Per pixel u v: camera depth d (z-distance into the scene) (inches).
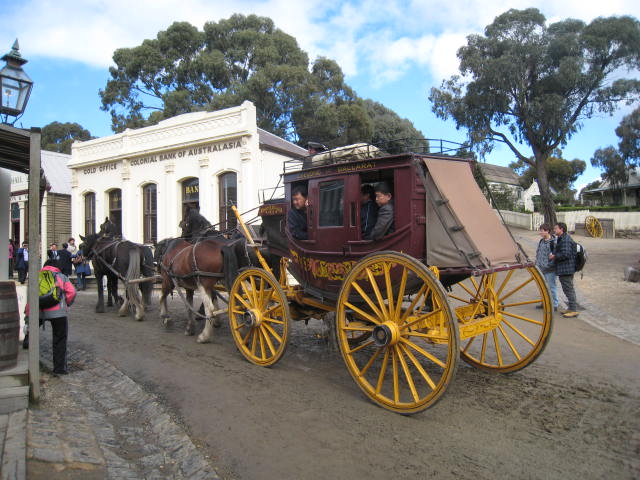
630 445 150.4
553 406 183.2
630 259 631.2
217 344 304.7
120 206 723.4
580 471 135.8
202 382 228.8
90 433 172.6
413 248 194.4
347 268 217.0
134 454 161.9
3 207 290.4
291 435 167.9
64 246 621.0
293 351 282.0
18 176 909.8
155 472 147.9
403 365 183.0
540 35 964.6
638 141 1354.6
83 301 527.5
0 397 185.5
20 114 219.9
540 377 217.0
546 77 973.8
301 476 140.1
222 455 155.6
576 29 952.9
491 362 244.4
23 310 266.7
